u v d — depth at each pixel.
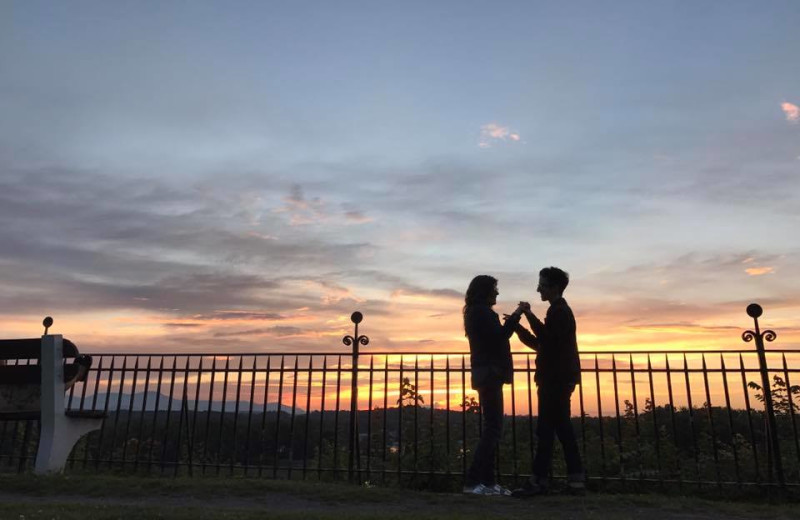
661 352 6.29
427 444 6.49
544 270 5.69
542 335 5.54
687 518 4.56
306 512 4.40
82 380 6.50
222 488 5.48
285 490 5.45
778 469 5.71
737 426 6.75
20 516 3.92
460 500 5.10
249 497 5.22
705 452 6.46
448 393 6.48
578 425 7.14
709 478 6.02
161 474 6.80
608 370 6.41
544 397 5.48
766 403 5.93
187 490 5.41
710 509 4.88
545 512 4.66
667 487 5.89
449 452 6.30
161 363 7.28
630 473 6.15
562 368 5.42
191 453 6.86
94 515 4.00
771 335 6.11
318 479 6.43
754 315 6.18
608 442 6.52
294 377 6.88
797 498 5.57
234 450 6.68
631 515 4.61
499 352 5.48
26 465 7.29
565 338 5.45
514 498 5.23
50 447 6.00
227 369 7.09
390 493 5.32
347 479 6.43
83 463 7.10
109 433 7.57
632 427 6.93
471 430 6.89
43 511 4.11
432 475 6.20
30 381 6.19
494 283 5.78
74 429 6.37
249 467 6.58
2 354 6.28
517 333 5.98
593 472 6.22
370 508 4.81
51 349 6.17
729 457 6.27
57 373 6.19
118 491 5.34
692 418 6.06
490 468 5.44
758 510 4.87
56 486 5.42
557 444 6.63
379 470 6.27
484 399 5.46
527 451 6.79
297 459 6.95
